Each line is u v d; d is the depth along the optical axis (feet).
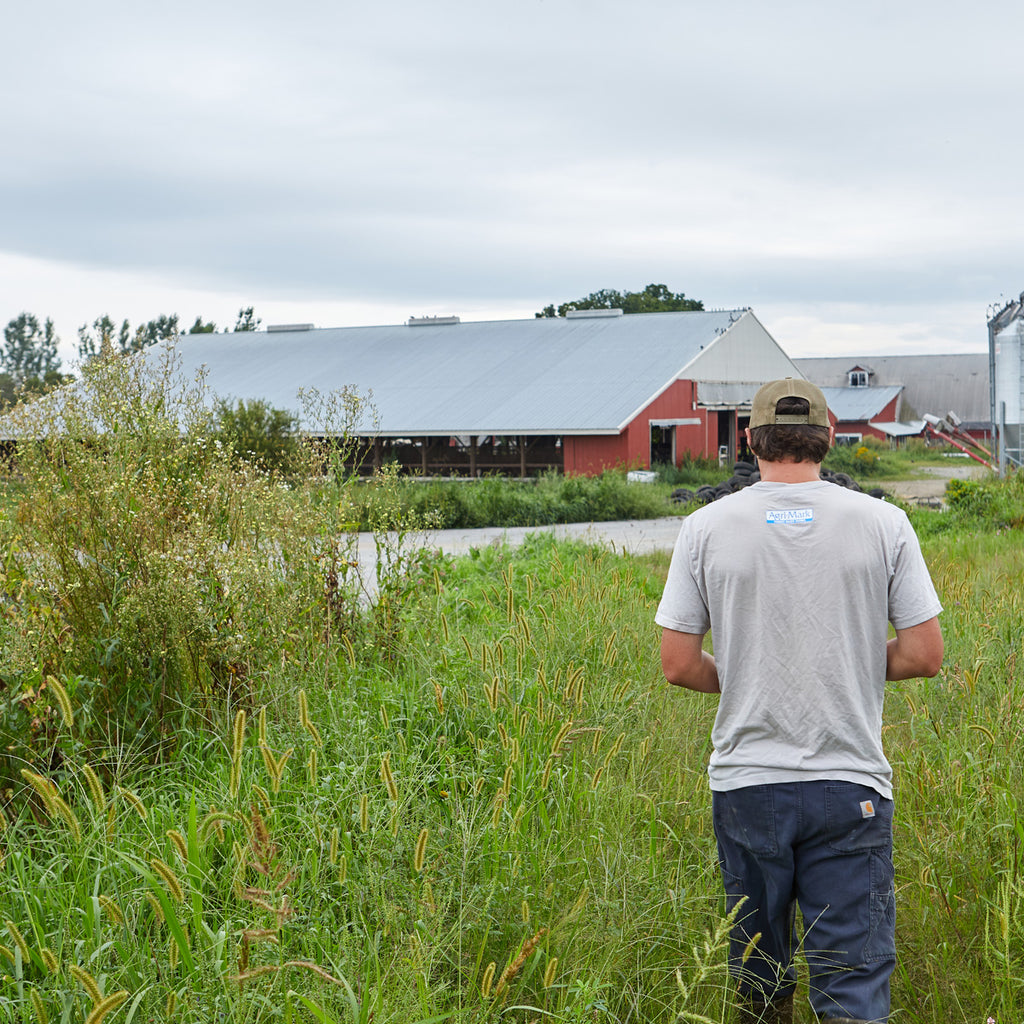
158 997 8.05
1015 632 19.71
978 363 310.45
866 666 8.74
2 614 14.61
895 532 8.79
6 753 12.73
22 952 7.64
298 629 17.02
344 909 9.62
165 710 14.67
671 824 13.23
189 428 17.93
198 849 9.73
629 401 120.67
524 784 12.26
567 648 18.61
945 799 12.78
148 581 15.11
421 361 147.23
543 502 80.02
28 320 312.91
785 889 8.88
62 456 16.35
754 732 8.82
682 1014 8.41
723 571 8.90
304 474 20.18
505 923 9.89
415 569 21.22
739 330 144.46
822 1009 8.60
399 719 14.37
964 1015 10.11
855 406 263.08
